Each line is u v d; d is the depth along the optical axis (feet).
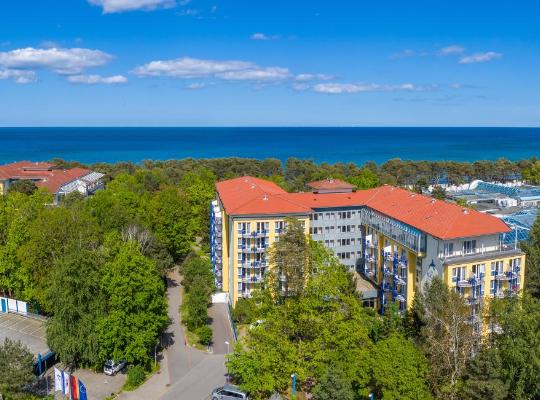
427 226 270.67
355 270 360.07
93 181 631.15
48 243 286.46
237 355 211.82
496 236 268.41
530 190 494.59
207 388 224.74
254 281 312.71
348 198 357.82
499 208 408.87
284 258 227.20
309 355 207.51
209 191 496.23
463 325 200.44
